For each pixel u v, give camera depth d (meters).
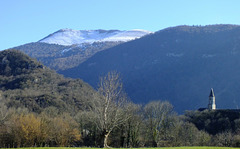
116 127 79.06
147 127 88.62
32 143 81.75
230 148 47.84
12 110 100.81
